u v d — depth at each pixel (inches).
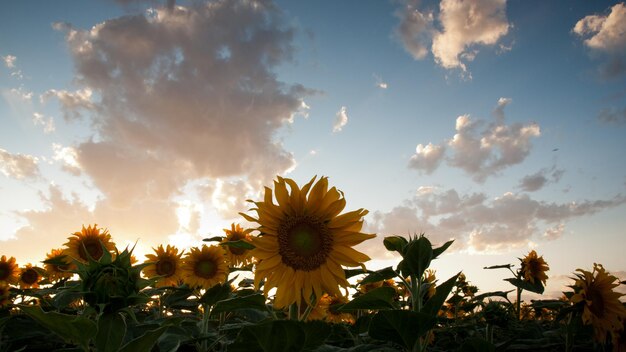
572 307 55.1
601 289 54.6
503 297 61.7
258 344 25.6
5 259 89.7
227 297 45.9
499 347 52.3
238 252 72.3
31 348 46.8
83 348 25.1
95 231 76.6
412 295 34.3
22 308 22.7
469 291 99.2
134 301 26.9
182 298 64.0
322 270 33.1
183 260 67.2
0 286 70.4
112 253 30.0
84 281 27.0
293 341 25.6
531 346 59.4
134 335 34.9
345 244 34.0
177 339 36.0
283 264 32.9
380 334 30.1
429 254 34.6
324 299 65.1
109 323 25.7
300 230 33.4
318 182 34.3
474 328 63.6
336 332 46.6
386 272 35.3
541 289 68.4
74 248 74.4
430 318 29.0
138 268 28.0
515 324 68.7
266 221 33.0
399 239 37.9
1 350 43.3
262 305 31.9
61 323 23.9
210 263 66.7
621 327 52.2
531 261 70.0
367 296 32.2
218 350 44.7
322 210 34.0
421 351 30.8
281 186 33.7
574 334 55.7
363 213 34.2
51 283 80.0
